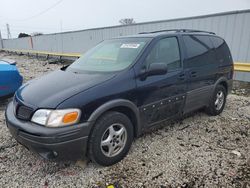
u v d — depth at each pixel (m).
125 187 2.56
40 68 13.02
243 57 8.27
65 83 2.94
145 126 3.30
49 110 2.50
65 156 2.54
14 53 28.47
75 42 18.17
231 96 6.63
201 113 4.91
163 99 3.42
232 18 8.31
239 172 2.82
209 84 4.34
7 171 2.83
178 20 10.02
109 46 3.88
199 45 4.20
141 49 3.32
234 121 4.52
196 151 3.32
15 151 3.28
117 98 2.84
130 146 3.12
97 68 3.38
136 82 3.05
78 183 2.63
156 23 10.94
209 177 2.72
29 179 2.69
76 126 2.51
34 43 25.80
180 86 3.66
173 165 2.96
